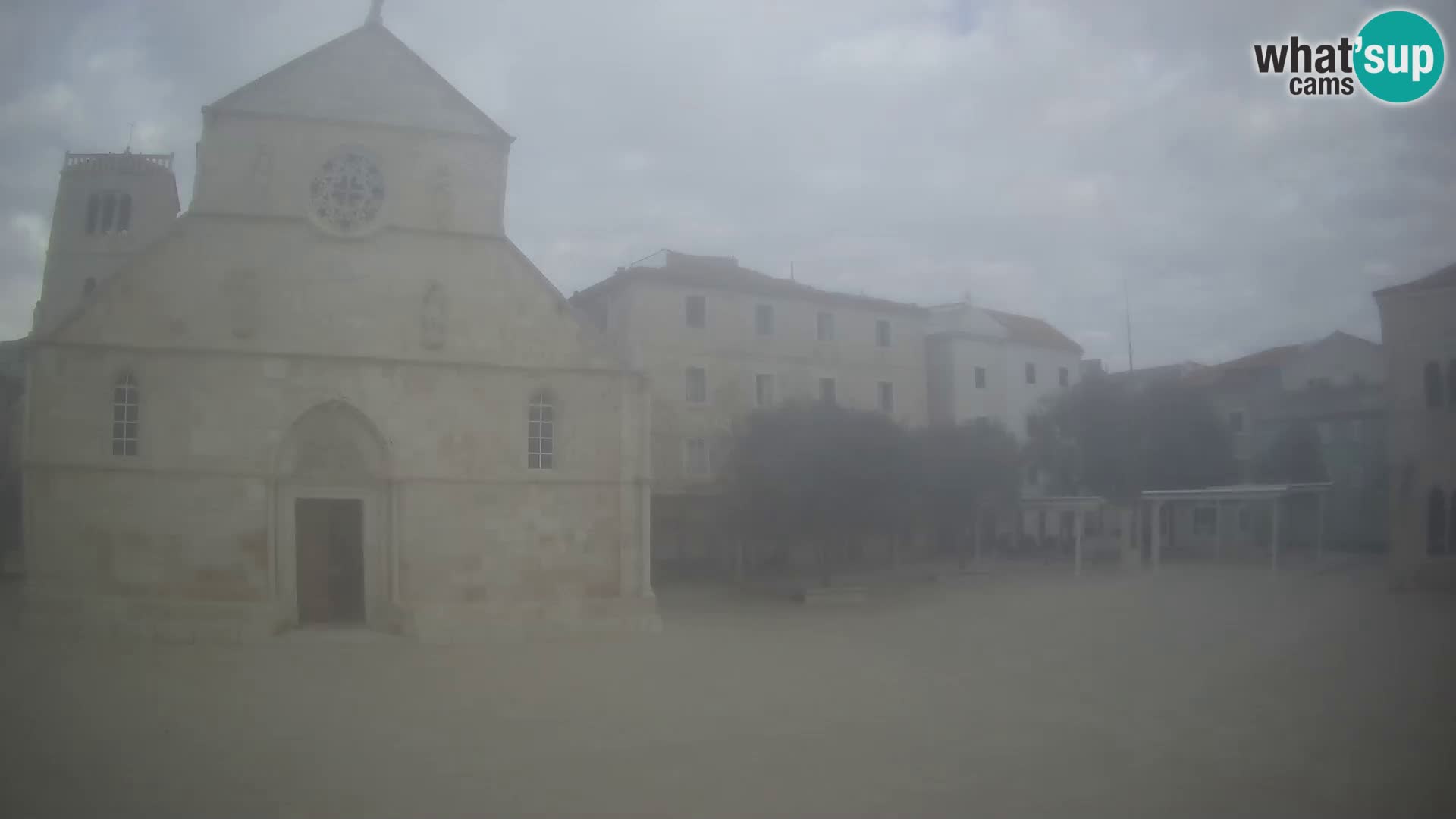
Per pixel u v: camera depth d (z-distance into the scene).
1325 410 60.50
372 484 28.91
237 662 23.30
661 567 47.47
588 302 52.84
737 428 43.41
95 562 26.64
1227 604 36.22
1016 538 63.09
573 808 12.56
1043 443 61.47
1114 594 40.88
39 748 15.00
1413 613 31.95
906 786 13.64
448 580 28.86
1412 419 37.19
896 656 25.94
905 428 46.31
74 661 22.66
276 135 28.89
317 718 17.61
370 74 29.89
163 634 25.92
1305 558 53.84
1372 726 17.20
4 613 29.41
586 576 30.28
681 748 15.76
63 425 26.70
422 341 29.33
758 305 52.53
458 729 16.98
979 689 21.16
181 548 27.06
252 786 13.32
